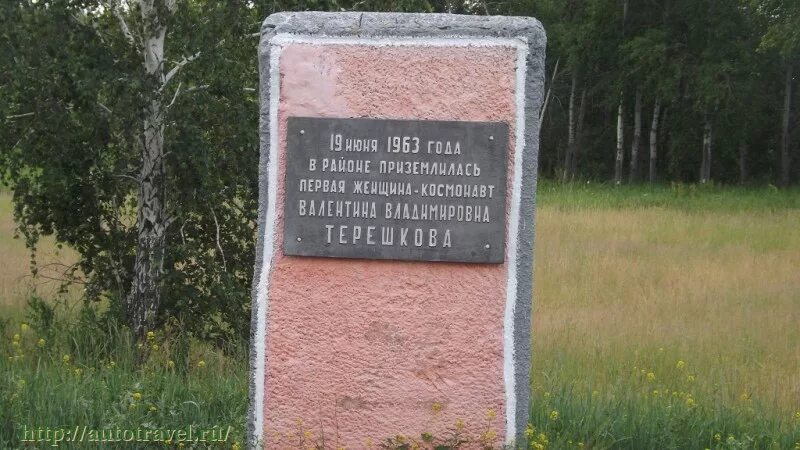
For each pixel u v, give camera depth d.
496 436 5.18
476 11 17.86
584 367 9.09
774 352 9.92
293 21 5.20
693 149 43.06
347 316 5.21
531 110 5.10
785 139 39.72
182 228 9.57
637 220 22.50
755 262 16.09
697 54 39.78
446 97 5.11
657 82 39.62
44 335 9.07
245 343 9.31
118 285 9.91
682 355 9.68
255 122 8.95
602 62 43.56
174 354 8.81
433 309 5.18
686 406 7.06
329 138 5.15
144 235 9.32
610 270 15.05
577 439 6.33
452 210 5.11
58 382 6.91
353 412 5.23
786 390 8.40
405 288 5.18
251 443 5.31
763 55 38.53
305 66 5.16
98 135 9.10
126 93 8.59
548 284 13.99
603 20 40.69
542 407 6.84
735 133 40.09
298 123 5.16
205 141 8.80
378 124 5.12
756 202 29.53
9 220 19.14
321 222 5.17
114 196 9.77
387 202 5.14
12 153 9.11
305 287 5.22
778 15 35.31
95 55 8.72
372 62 5.13
